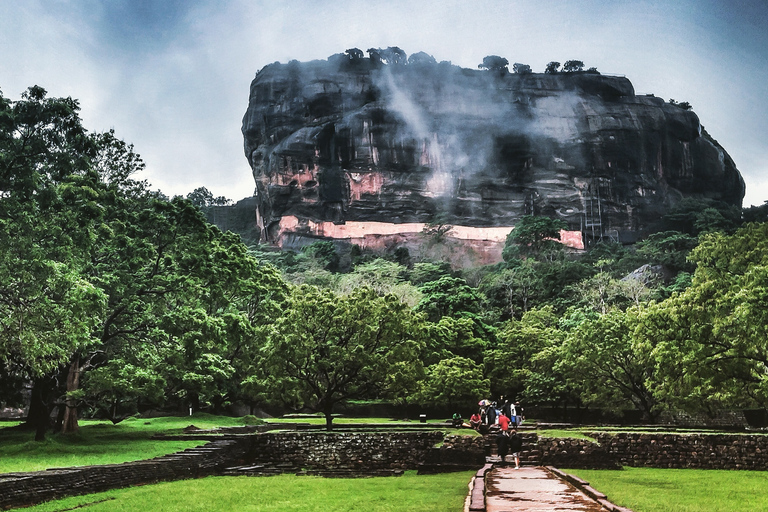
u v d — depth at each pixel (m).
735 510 13.90
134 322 34.34
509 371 62.22
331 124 159.75
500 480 18.28
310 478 24.80
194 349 33.31
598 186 158.75
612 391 48.06
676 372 31.83
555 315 87.12
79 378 34.03
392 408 63.88
